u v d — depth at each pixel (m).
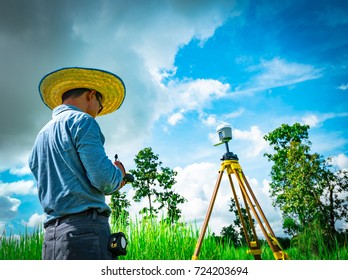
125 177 1.85
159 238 5.15
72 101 1.85
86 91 1.89
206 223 3.96
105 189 1.54
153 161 24.53
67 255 1.45
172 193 22.66
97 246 1.49
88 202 1.53
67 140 1.56
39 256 4.45
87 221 1.50
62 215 1.52
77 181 1.54
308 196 11.40
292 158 14.19
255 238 4.22
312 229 4.80
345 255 4.02
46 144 1.66
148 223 5.41
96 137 1.57
